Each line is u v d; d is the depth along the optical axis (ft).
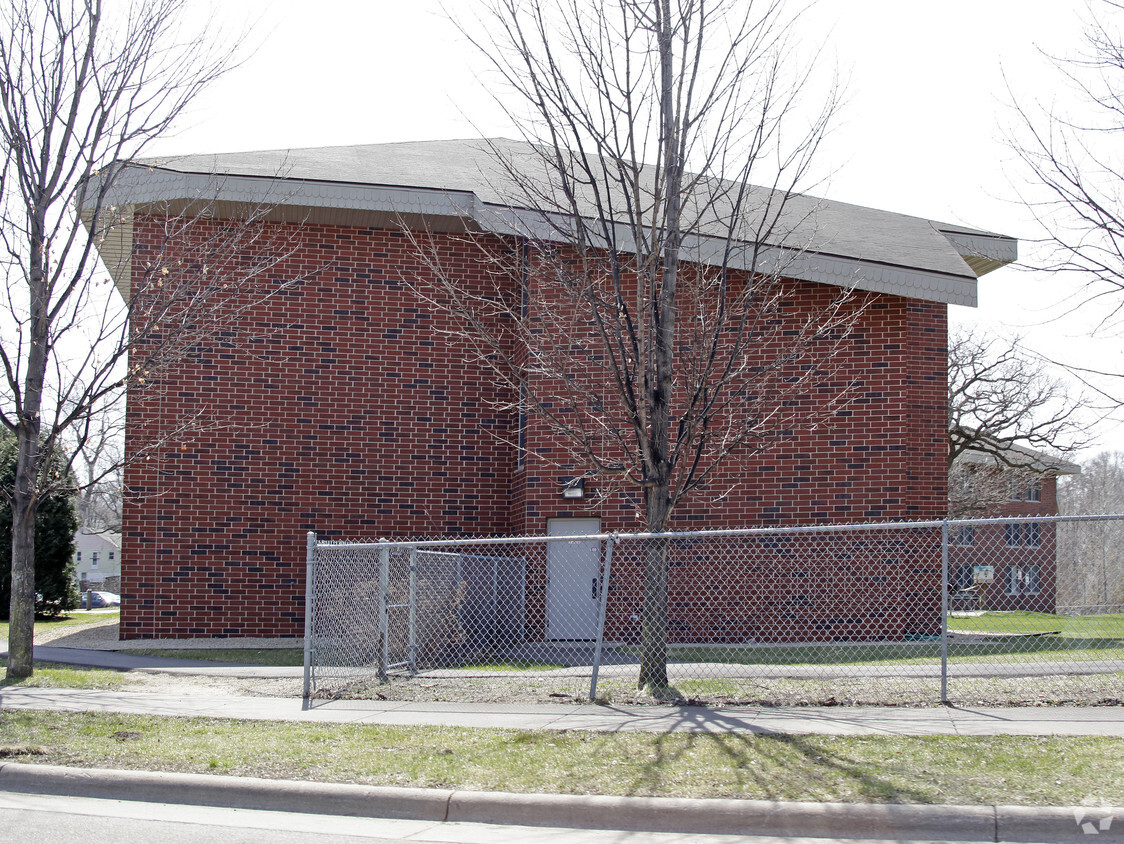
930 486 51.16
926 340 51.70
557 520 53.42
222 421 54.70
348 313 56.65
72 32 38.45
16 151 37.86
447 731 26.68
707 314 37.65
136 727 27.76
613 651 47.85
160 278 44.37
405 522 56.13
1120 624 39.37
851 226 59.62
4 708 30.27
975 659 38.96
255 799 21.98
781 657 42.93
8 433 77.10
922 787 20.59
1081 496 184.96
